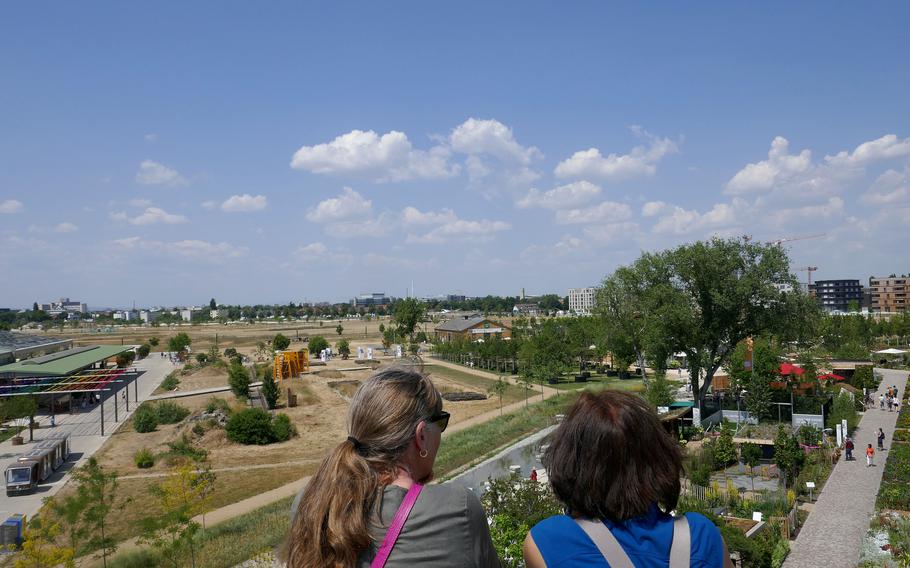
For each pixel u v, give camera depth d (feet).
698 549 7.22
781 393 149.28
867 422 156.97
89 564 70.74
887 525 80.18
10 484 104.83
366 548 7.12
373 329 651.25
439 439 8.50
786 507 85.87
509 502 45.68
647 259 170.71
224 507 97.19
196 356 344.90
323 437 156.46
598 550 7.20
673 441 8.02
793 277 157.48
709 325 161.27
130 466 125.80
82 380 200.34
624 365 254.06
